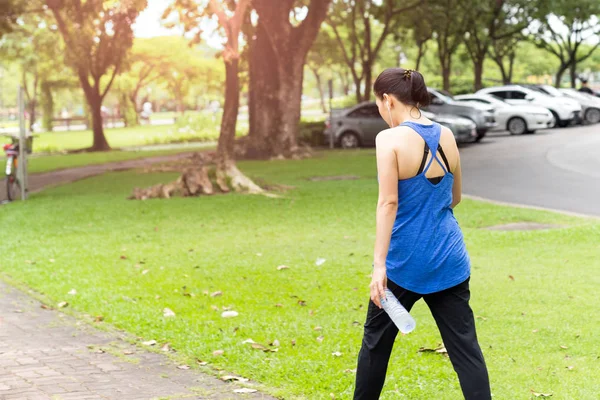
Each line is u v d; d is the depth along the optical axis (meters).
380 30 67.12
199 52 72.75
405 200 3.76
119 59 41.41
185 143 48.94
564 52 70.06
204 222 13.14
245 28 30.53
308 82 110.56
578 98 38.88
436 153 3.77
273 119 28.48
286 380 5.21
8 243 11.48
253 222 13.03
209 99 103.19
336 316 6.99
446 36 43.81
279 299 7.78
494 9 43.53
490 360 5.57
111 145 48.31
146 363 5.71
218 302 7.73
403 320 3.64
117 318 7.02
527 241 10.65
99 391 5.05
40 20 49.91
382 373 3.93
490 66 75.81
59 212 14.65
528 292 7.70
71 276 9.07
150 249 10.79
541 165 21.67
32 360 5.82
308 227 12.43
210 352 5.89
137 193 16.77
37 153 42.78
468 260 3.86
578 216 12.89
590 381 5.05
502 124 34.31
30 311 7.47
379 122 32.34
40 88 68.62
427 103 3.90
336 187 17.70
